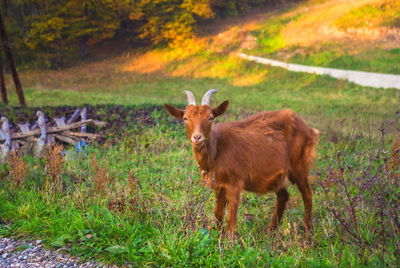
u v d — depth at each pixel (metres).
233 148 11.12
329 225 11.20
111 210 11.45
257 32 86.00
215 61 77.31
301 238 10.88
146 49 91.75
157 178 15.73
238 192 11.07
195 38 89.31
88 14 90.19
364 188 11.65
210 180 10.88
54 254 9.95
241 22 97.31
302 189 12.27
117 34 99.25
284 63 66.81
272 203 13.96
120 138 22.61
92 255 9.77
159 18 87.94
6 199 13.19
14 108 30.16
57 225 11.09
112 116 26.61
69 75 79.75
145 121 25.83
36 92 57.06
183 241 9.68
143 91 65.19
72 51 87.81
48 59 86.44
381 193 10.60
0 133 21.48
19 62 87.69
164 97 58.25
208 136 10.60
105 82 73.81
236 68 71.50
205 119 10.54
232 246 9.72
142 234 10.36
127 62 86.00
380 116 30.45
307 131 12.41
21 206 12.47
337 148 19.05
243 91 59.06
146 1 87.62
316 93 51.34
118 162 18.14
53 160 14.52
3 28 37.25
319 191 13.95
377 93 45.16
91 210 11.91
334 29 73.50
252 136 11.56
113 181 15.04
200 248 9.46
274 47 76.62
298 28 81.00
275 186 11.88
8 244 10.52
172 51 86.31
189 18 86.75
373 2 78.31
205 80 70.44
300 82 57.78
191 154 19.27
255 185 11.64
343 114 34.75
